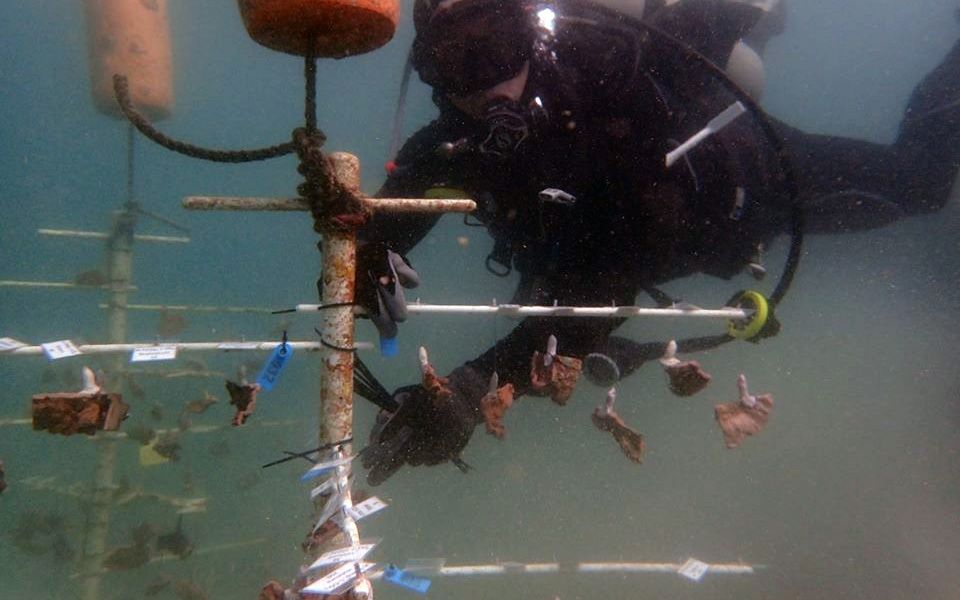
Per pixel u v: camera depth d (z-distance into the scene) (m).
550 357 3.13
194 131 73.06
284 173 60.75
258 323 21.19
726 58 4.31
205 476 11.17
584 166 3.61
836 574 9.55
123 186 58.94
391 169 3.57
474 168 3.62
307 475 2.00
